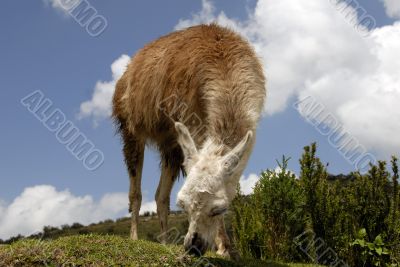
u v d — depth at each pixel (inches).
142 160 105.6
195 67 82.7
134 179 104.8
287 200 106.7
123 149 108.0
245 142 69.2
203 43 85.3
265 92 88.4
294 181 109.2
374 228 102.5
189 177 67.0
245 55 83.8
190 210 66.0
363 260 100.5
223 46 84.1
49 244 76.7
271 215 107.2
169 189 95.0
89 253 74.6
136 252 76.3
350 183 109.5
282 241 105.9
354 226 103.9
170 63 88.0
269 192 107.9
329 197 107.7
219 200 66.1
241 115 75.9
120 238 83.4
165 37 97.1
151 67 93.7
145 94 93.9
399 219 101.5
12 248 74.4
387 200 103.1
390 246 100.0
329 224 106.0
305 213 107.7
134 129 100.8
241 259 87.3
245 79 79.7
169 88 86.9
